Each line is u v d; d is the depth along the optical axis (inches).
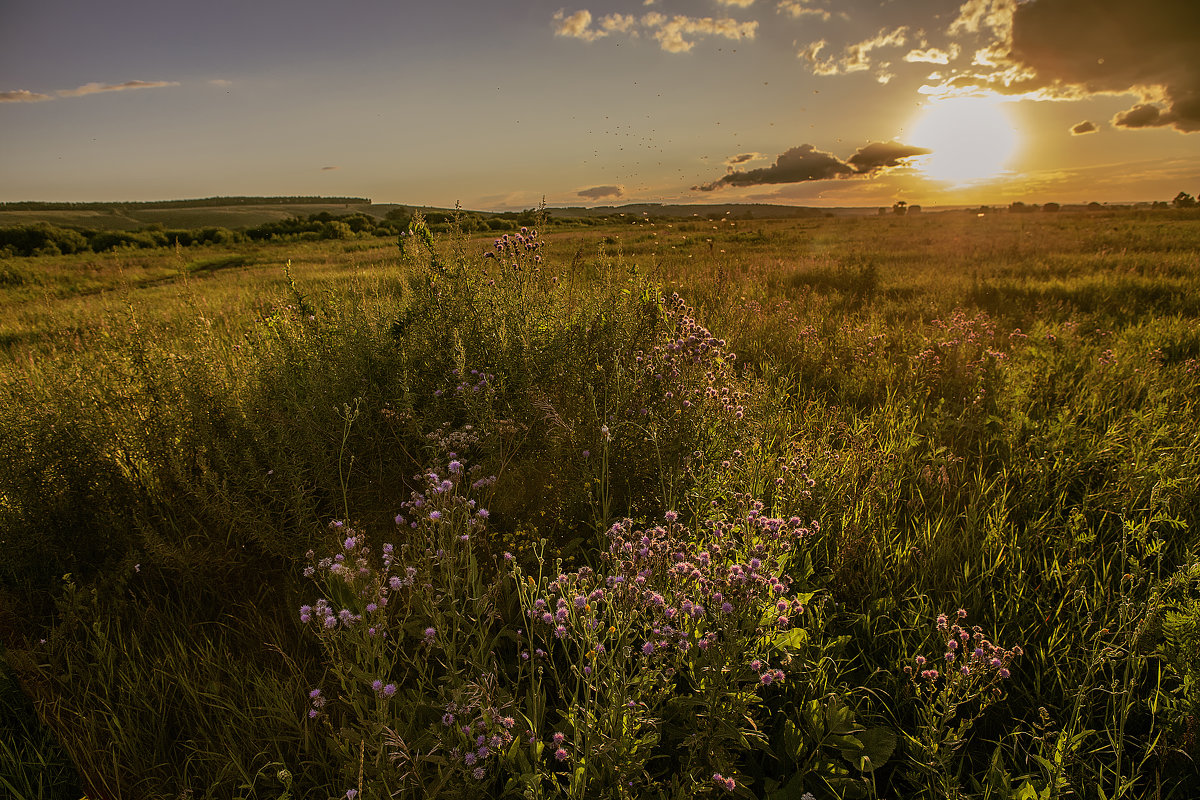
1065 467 135.9
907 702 82.5
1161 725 74.7
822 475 127.3
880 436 158.9
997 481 135.4
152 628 99.0
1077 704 74.0
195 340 182.1
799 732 75.0
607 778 64.3
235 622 100.9
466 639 82.5
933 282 411.5
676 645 71.6
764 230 1349.7
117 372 143.0
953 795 65.6
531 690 75.0
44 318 400.5
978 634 74.6
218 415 132.9
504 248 167.6
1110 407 167.6
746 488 113.4
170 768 78.3
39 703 80.0
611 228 941.8
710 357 139.0
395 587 78.4
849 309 340.2
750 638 71.1
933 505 127.7
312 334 152.9
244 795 72.0
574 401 130.9
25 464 111.5
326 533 106.1
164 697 83.6
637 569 75.7
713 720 67.7
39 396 128.5
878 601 96.3
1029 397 178.5
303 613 76.3
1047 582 100.7
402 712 77.6
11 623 97.3
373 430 130.4
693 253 647.1
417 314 151.1
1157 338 237.6
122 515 115.3
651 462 116.0
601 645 68.2
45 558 107.2
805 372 215.2
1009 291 362.9
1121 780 66.4
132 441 127.4
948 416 166.2
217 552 112.2
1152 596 83.3
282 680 88.7
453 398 129.7
